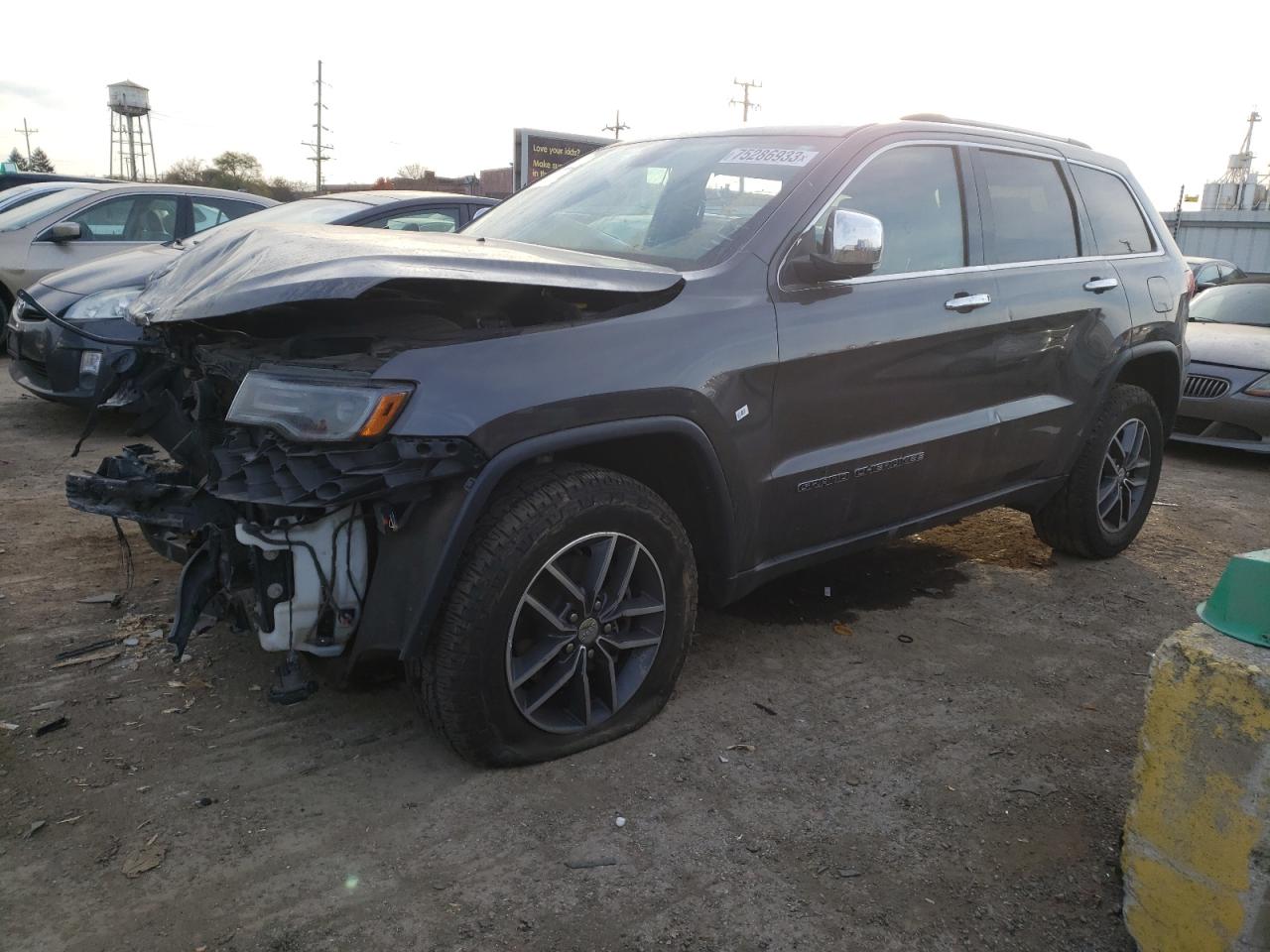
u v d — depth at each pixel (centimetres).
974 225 390
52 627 357
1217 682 192
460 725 262
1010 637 396
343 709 310
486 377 250
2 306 869
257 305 242
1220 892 195
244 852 241
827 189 337
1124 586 462
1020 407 407
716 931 221
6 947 208
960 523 551
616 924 222
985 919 229
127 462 311
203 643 349
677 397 282
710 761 290
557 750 283
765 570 332
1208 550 527
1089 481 463
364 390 240
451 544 249
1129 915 213
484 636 257
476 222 416
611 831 255
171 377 318
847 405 336
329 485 238
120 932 214
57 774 269
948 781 286
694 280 301
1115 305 448
